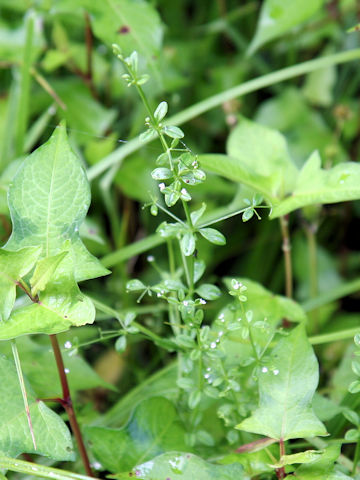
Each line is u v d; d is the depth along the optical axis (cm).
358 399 66
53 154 61
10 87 85
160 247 83
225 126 91
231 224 86
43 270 59
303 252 84
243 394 65
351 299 81
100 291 78
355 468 63
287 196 67
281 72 74
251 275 84
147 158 79
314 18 89
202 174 60
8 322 59
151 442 64
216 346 63
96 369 76
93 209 84
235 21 100
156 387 69
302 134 84
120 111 88
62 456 60
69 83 82
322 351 75
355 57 73
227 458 62
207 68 95
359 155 86
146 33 71
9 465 60
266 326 62
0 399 61
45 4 79
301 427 60
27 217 60
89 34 78
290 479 60
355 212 85
